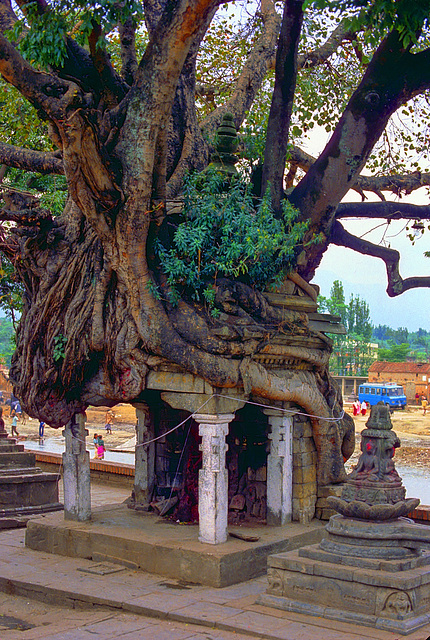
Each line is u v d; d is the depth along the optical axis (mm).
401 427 55875
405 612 8078
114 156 10164
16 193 11438
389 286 14391
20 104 17266
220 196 11195
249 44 18219
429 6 9992
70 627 8742
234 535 11109
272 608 8945
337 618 8375
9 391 66500
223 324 10703
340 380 80438
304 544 11562
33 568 11102
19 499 15406
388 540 8750
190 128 12906
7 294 18922
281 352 11766
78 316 11555
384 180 15758
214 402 10680
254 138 13359
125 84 11484
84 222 11742
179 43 9625
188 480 12961
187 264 10859
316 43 17016
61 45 9859
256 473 12734
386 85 12242
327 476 12781
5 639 8398
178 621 8789
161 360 11086
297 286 12672
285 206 11734
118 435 50125
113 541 11289
